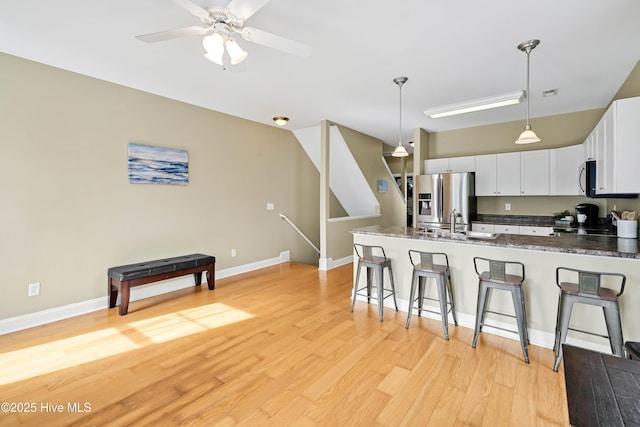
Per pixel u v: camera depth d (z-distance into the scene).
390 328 2.88
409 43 2.50
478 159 5.04
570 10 2.05
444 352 2.43
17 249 2.83
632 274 2.21
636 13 2.08
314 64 2.90
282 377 2.11
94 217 3.30
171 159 3.94
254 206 5.08
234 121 4.73
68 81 3.10
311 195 6.26
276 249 5.50
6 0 1.94
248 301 3.61
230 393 1.95
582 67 2.96
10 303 2.80
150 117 3.74
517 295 2.36
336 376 2.12
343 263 5.49
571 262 2.41
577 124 4.41
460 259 2.94
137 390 1.98
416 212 5.27
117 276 3.19
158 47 2.59
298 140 5.91
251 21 2.21
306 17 2.15
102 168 3.36
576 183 4.21
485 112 4.44
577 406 0.87
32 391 1.96
